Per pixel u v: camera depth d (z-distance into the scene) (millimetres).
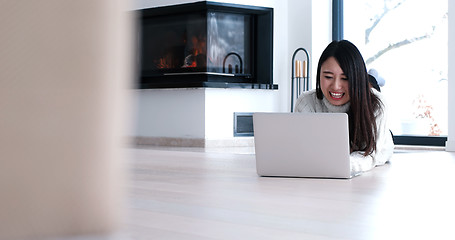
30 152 381
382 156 3377
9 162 376
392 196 2043
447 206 1792
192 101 6566
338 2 6891
